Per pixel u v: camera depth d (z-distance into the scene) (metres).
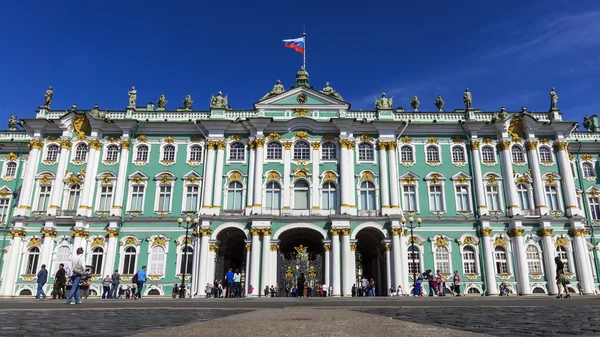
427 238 46.09
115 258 44.81
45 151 48.75
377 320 9.51
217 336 6.41
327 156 48.47
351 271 43.84
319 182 47.19
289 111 49.59
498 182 47.84
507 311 14.88
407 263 44.66
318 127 49.03
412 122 48.81
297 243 50.28
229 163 47.91
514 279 44.94
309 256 48.44
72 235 45.31
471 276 44.97
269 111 49.59
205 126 48.72
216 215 45.09
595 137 52.31
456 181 47.94
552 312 13.88
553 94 50.72
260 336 6.35
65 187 47.16
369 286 43.62
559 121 48.81
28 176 47.28
